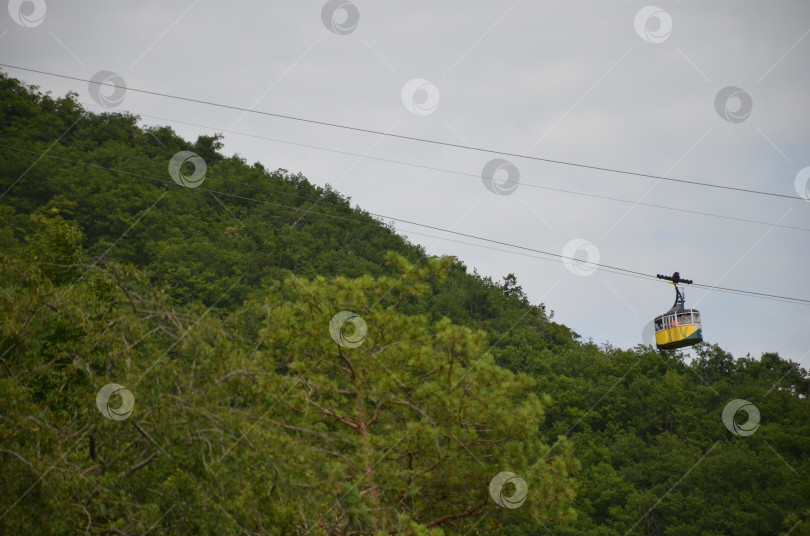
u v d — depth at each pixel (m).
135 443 11.26
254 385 11.38
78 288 12.43
